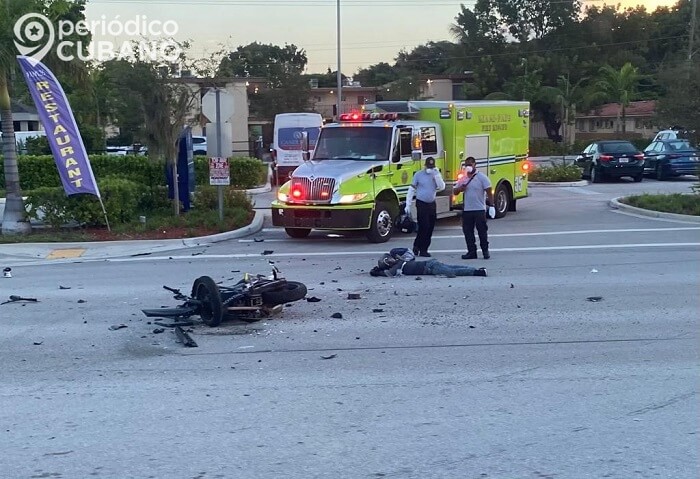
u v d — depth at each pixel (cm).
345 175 1579
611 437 545
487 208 1377
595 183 3084
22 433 573
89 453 534
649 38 6481
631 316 912
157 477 493
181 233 1725
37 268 1387
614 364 723
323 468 502
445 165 1819
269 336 848
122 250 1573
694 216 1850
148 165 2380
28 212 1755
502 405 616
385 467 502
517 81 5706
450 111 1797
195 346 811
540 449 527
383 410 610
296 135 3058
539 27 6103
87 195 1744
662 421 575
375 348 793
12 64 1706
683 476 481
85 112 4078
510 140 2042
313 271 1277
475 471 493
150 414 609
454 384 672
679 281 1127
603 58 6069
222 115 1792
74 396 657
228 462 514
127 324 919
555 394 640
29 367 747
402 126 1695
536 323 887
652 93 6253
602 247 1484
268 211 2192
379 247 1558
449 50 6744
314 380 691
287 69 5853
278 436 559
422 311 953
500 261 1339
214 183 1797
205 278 893
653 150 3178
